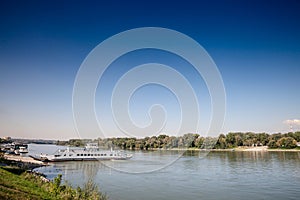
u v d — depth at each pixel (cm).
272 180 5709
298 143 17688
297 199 4188
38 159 10650
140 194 4394
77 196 3167
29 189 3006
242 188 4912
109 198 4078
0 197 2311
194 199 4134
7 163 6494
